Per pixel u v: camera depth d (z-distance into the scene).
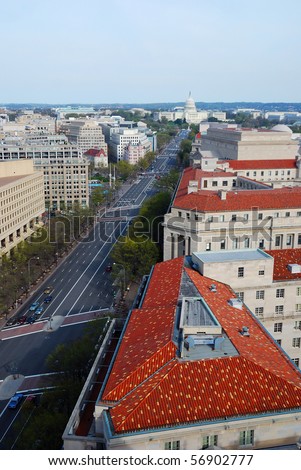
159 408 61.50
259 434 62.91
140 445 59.06
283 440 63.66
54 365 117.62
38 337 151.12
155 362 68.75
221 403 63.00
